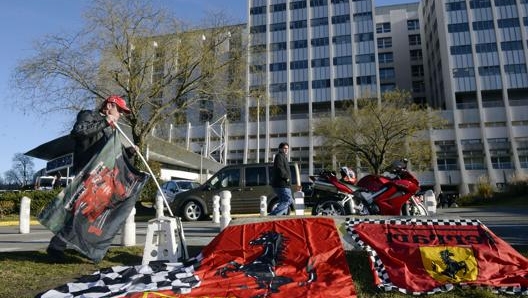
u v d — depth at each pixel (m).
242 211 15.59
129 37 22.25
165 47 23.62
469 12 69.31
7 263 6.05
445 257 5.10
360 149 41.62
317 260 5.34
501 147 64.12
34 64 21.34
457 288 4.59
